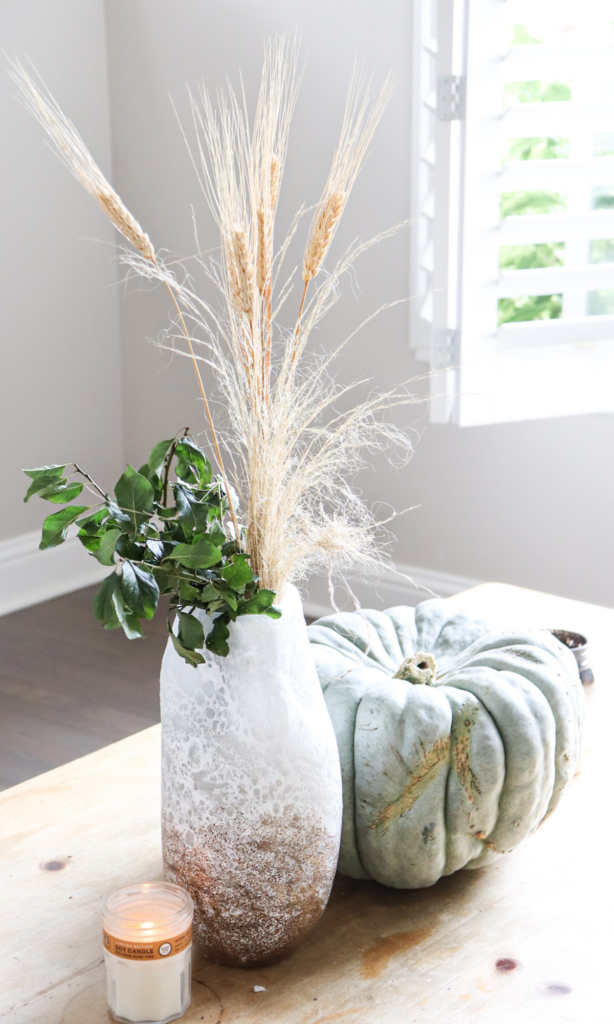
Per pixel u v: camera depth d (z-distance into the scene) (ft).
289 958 2.89
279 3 9.43
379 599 10.17
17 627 10.21
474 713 2.98
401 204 9.17
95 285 11.06
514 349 7.85
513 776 2.99
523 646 3.33
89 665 9.37
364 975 2.81
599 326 7.86
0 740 7.95
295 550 2.76
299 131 9.55
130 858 3.33
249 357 2.62
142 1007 2.60
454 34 7.01
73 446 11.19
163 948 2.57
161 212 10.75
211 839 2.62
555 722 3.13
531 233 7.56
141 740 4.12
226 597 2.51
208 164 10.19
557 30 9.87
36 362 10.65
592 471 8.81
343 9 9.05
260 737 2.58
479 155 7.41
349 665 3.30
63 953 2.91
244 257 2.46
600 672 4.56
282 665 2.63
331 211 2.58
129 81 10.62
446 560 9.80
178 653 2.55
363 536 2.86
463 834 3.00
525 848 3.41
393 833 2.97
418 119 8.80
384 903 3.14
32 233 10.36
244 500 2.94
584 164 7.46
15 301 10.33
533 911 3.08
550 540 9.18
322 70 9.30
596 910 3.08
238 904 2.67
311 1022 2.63
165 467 2.69
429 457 9.65
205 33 9.96
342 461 2.89
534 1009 2.67
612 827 3.52
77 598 10.94
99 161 10.87
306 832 2.65
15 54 9.90
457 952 2.90
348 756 3.01
